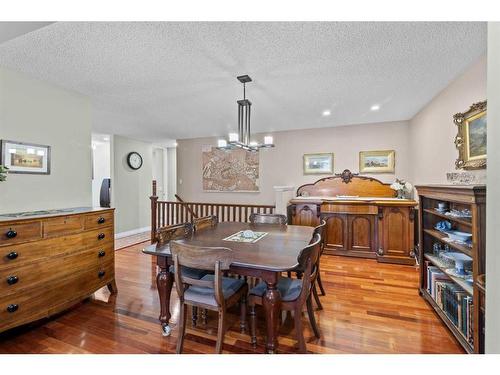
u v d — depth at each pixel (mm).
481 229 1578
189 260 1666
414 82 2746
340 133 4852
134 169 6180
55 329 2064
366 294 2701
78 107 3039
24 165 2498
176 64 2314
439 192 2213
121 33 1832
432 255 2555
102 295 2701
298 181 5176
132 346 1848
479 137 2244
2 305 1816
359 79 2660
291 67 2371
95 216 2555
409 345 1851
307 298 1882
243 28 1776
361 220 3994
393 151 4484
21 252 1929
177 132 5402
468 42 1962
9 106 2398
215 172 5910
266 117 4211
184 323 1765
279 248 1985
